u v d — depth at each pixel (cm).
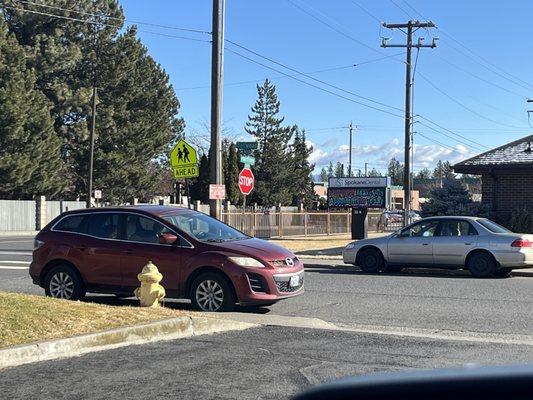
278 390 590
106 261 1051
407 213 3044
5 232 3888
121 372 648
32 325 757
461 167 2197
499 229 1545
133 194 5300
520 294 1227
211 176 1880
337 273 1628
